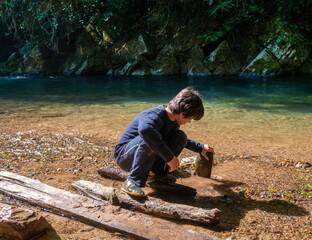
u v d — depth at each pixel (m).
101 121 5.75
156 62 15.48
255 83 12.15
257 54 15.29
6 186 2.70
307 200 2.68
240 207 2.57
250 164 3.58
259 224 2.30
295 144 4.38
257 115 6.39
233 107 7.32
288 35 14.50
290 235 2.15
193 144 2.96
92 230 2.19
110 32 16.23
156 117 2.50
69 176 3.14
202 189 2.94
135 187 2.55
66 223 2.27
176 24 15.66
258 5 15.52
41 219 2.13
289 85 11.46
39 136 4.56
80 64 15.81
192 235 2.06
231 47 15.42
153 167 2.86
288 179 3.13
